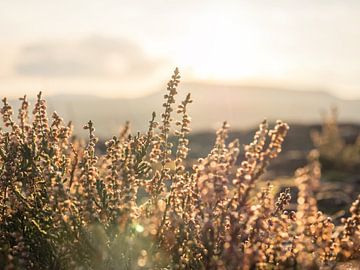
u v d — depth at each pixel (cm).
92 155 385
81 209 355
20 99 394
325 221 342
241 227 329
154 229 339
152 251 342
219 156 347
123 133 433
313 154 319
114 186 358
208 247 335
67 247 346
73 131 443
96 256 332
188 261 346
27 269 352
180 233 345
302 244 326
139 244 339
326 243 337
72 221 344
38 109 394
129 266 339
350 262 368
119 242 333
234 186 351
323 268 337
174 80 373
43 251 354
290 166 1416
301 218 321
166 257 345
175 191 360
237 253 318
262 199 348
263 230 336
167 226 351
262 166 333
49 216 356
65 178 368
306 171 317
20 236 351
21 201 374
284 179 1044
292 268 329
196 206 346
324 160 1445
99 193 366
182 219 351
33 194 378
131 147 388
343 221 348
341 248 336
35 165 381
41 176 374
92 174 366
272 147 333
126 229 334
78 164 376
